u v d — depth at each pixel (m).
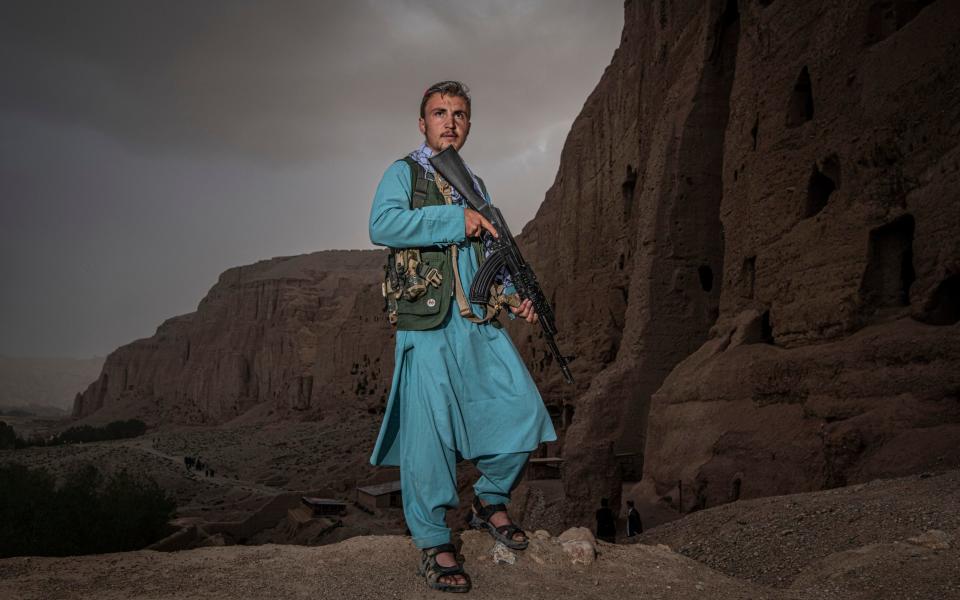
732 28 31.17
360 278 163.12
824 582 4.40
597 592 3.15
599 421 30.22
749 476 17.20
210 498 59.59
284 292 156.12
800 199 19.44
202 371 156.00
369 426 92.75
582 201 44.78
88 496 29.22
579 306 42.34
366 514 43.91
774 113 21.28
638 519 16.30
